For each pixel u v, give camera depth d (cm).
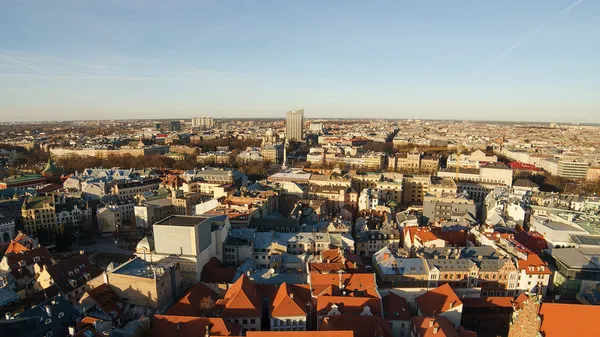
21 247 19200
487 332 14988
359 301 13450
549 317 10712
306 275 16212
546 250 19050
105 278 14212
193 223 16450
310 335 10675
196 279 15962
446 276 16200
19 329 10338
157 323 11962
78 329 11269
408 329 13588
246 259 17900
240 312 13112
